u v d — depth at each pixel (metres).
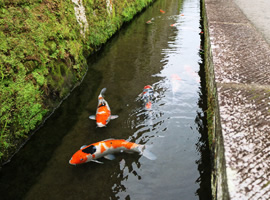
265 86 2.72
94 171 3.32
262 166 1.78
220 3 7.66
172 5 14.94
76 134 4.00
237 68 3.18
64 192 3.04
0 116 3.36
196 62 6.73
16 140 3.66
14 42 3.83
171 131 4.04
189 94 5.09
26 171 3.35
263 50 3.78
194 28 9.92
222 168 1.94
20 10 4.14
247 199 1.57
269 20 6.49
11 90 3.59
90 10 6.96
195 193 2.97
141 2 12.51
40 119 4.14
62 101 4.84
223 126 2.17
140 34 9.16
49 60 4.54
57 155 3.60
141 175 3.24
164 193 2.98
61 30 5.16
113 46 7.89
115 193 3.00
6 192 3.07
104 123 4.00
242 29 4.85
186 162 3.43
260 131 2.09
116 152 3.58
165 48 7.77
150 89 4.92
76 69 5.49
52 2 5.07
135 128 4.11
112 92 5.16
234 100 2.50
